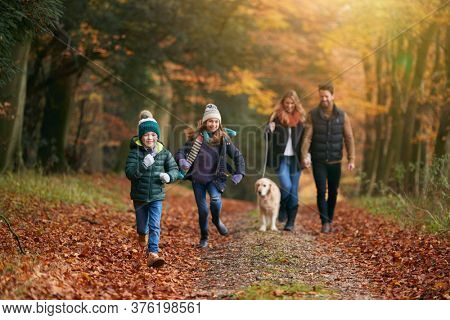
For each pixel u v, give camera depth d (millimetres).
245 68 24609
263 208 12367
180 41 21359
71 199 15086
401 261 9055
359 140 32969
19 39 10227
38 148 21500
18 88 16078
